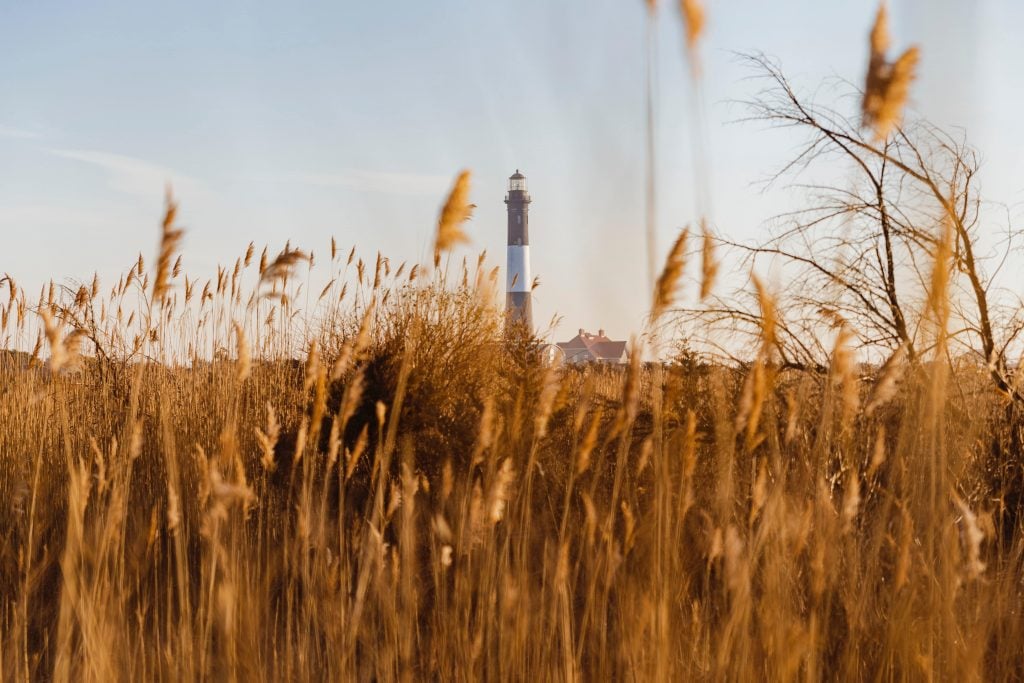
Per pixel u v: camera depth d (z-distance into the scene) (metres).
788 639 2.64
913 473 3.01
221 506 3.02
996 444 5.15
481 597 3.43
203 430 6.12
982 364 5.27
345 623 3.37
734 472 3.60
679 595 2.97
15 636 3.55
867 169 5.65
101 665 3.03
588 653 3.49
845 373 2.73
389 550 4.18
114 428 6.53
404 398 6.40
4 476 5.77
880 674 2.75
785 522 2.85
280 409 6.78
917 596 2.87
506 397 5.93
